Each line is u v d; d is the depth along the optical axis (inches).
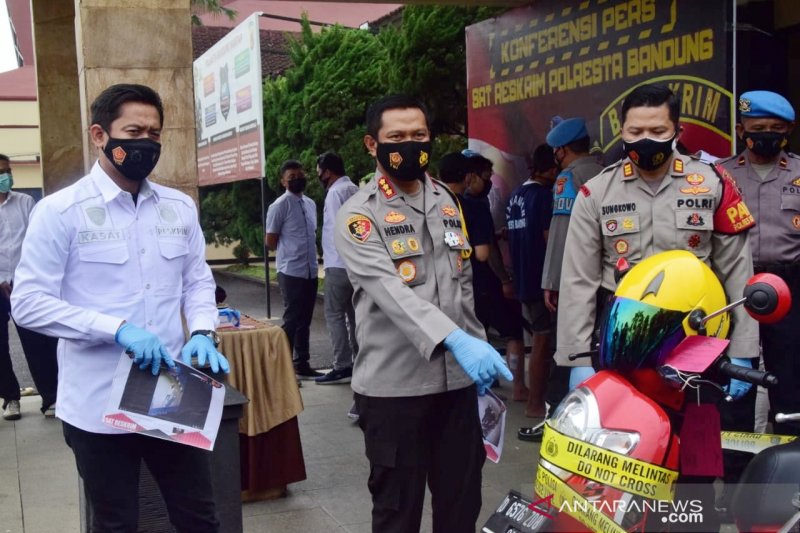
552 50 246.8
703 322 85.4
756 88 241.8
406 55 372.5
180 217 112.0
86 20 176.1
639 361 87.2
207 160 482.3
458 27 358.9
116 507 105.8
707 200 122.9
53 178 289.9
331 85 533.3
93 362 103.9
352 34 550.3
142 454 109.0
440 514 117.3
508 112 271.7
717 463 89.7
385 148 110.0
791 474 77.7
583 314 125.6
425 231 113.6
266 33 772.6
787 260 162.6
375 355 113.3
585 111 232.8
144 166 103.7
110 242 104.4
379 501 114.8
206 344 110.0
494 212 282.7
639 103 119.4
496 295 248.4
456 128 386.9
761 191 164.7
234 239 787.4
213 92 451.5
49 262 101.4
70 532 163.6
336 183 276.4
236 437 130.0
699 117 191.9
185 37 182.1
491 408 117.0
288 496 179.8
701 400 92.4
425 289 111.6
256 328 176.4
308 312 302.2
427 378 111.5
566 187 192.2
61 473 201.0
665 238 123.2
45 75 285.9
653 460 79.5
